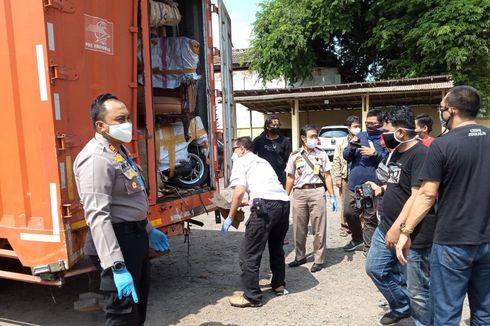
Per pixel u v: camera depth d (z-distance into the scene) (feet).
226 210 17.92
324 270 18.26
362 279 17.11
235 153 15.55
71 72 11.59
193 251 21.56
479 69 64.80
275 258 15.66
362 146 18.24
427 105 73.31
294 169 18.54
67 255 11.27
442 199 9.41
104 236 8.84
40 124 11.25
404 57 72.84
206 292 16.21
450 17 62.59
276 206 14.67
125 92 13.43
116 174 9.22
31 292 16.57
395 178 11.73
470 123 9.43
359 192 17.49
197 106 18.63
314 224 18.12
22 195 11.76
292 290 16.19
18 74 11.43
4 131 11.85
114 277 8.80
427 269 10.97
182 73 17.76
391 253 12.07
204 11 18.29
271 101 65.87
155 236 10.94
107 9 12.75
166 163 16.71
